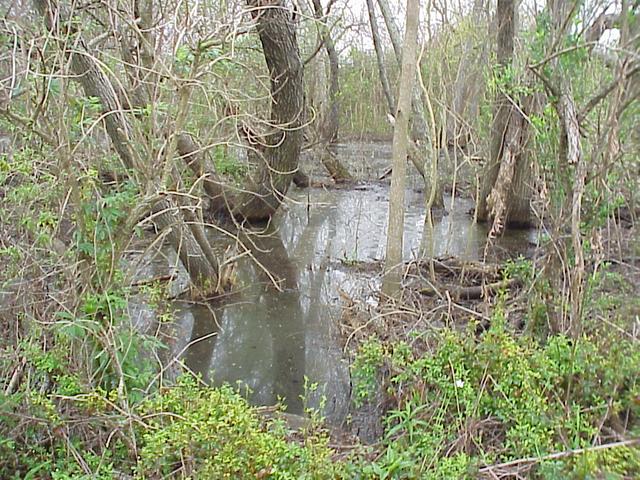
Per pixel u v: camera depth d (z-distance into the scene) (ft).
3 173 11.96
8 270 12.27
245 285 24.41
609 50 10.66
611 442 9.73
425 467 9.77
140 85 14.97
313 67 45.78
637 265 12.00
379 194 43.24
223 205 33.35
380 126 57.98
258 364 17.94
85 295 12.05
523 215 30.58
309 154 47.29
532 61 12.65
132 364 12.74
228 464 9.29
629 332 11.13
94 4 15.70
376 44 35.58
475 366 11.75
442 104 26.02
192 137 18.95
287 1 30.12
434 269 21.71
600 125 11.61
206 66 13.07
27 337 11.99
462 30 29.99
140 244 20.03
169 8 16.44
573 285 11.82
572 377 10.97
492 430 10.89
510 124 27.09
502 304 13.99
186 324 20.66
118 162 15.15
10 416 10.61
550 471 8.99
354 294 21.94
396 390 12.51
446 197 41.09
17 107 13.03
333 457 10.67
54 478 9.64
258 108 31.48
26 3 13.47
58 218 12.50
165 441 10.03
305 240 31.22
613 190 11.60
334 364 17.75
